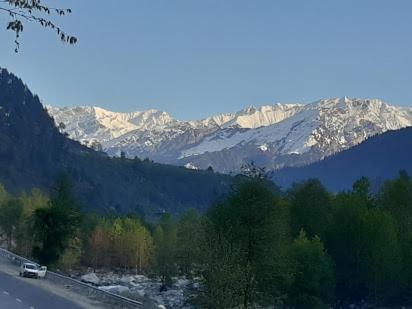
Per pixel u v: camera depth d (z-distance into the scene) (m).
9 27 14.02
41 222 89.81
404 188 112.38
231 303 47.97
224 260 48.59
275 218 60.28
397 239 104.81
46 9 14.18
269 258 58.81
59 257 93.06
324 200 107.38
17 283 66.38
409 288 104.25
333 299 100.12
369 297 105.88
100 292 59.25
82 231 127.81
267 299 57.84
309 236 104.56
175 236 120.88
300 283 88.12
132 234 151.00
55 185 96.19
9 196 165.50
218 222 59.22
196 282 52.47
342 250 103.94
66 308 51.56
